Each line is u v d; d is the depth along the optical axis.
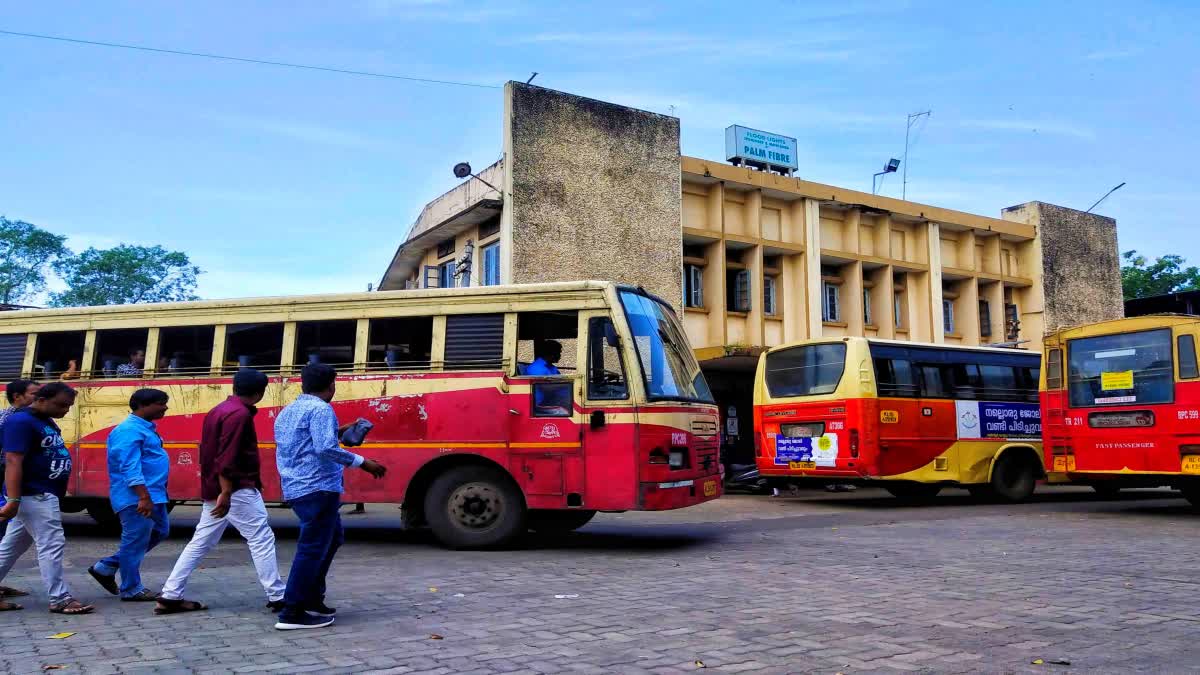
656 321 10.40
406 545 10.65
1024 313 28.23
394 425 10.29
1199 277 40.81
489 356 10.20
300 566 5.77
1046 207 28.50
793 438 16.45
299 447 5.82
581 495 9.71
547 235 19.16
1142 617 6.19
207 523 6.43
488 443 10.00
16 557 6.49
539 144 19.36
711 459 10.52
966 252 26.80
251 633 5.70
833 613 6.31
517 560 9.16
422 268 24.19
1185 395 12.81
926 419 16.05
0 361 11.87
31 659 5.05
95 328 11.55
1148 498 18.59
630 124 20.59
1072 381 14.31
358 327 10.63
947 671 4.85
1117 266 30.17
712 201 22.09
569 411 9.86
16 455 6.22
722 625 5.92
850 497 18.98
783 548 9.95
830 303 24.19
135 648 5.30
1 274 42.97
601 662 4.99
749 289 22.38
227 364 10.95
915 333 25.45
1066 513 14.43
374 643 5.42
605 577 7.95
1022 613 6.31
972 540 10.57
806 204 23.38
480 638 5.55
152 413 6.94
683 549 9.96
